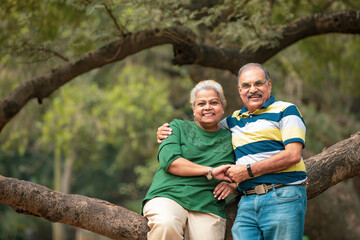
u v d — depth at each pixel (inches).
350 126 365.1
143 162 751.1
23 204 106.3
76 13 205.2
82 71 191.0
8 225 629.9
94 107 458.0
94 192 799.1
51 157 767.7
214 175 107.2
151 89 474.6
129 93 462.0
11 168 737.6
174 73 484.4
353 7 216.7
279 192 102.8
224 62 188.4
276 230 101.3
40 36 197.6
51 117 455.2
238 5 166.7
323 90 374.9
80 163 504.4
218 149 114.3
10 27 195.8
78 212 109.6
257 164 103.3
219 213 113.1
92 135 458.6
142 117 454.9
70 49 197.5
